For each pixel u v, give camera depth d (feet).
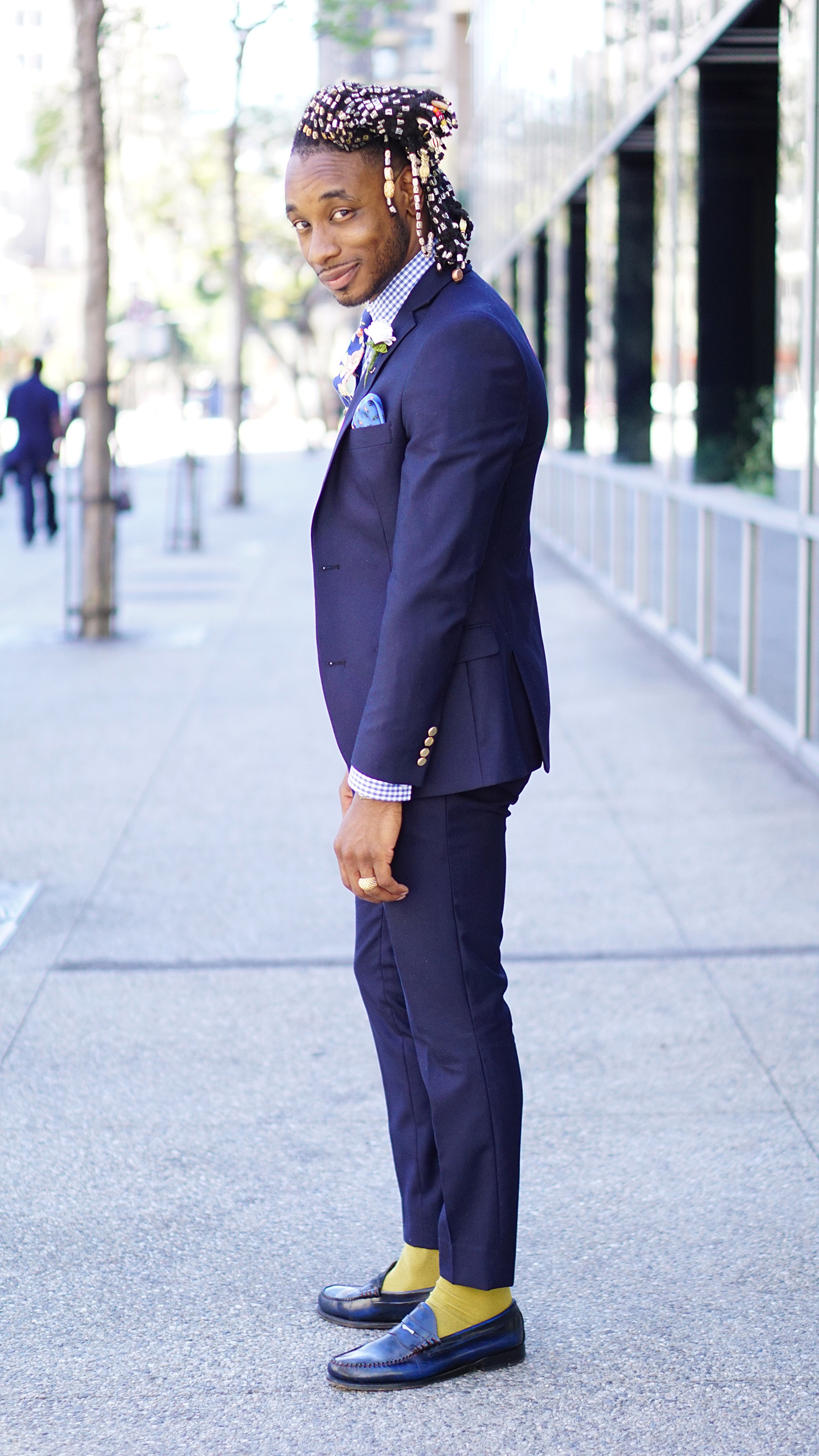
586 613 39.01
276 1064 13.05
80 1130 11.89
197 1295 9.67
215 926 16.49
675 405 32.22
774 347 27.89
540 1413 8.41
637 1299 9.55
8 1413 8.46
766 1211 10.59
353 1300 9.30
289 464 114.11
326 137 7.93
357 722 8.39
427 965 8.44
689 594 31.14
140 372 222.48
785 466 23.88
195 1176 11.16
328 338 191.62
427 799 8.24
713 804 21.08
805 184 22.31
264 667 31.86
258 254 132.98
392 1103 9.21
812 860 18.49
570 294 47.65
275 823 20.39
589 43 41.75
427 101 7.94
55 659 33.19
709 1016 13.94
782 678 23.94
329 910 16.98
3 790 22.18
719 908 16.84
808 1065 12.92
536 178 54.85
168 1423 8.38
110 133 65.92
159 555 54.44
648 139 34.96
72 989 14.76
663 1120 11.96
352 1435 8.25
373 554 8.26
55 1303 9.59
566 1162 11.32
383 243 8.02
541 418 8.24
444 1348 8.70
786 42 23.35
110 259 35.60
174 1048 13.39
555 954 15.52
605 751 24.21
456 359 7.77
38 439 59.47
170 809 21.12
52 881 18.06
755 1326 9.23
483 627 8.19
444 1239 8.76
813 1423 8.29
